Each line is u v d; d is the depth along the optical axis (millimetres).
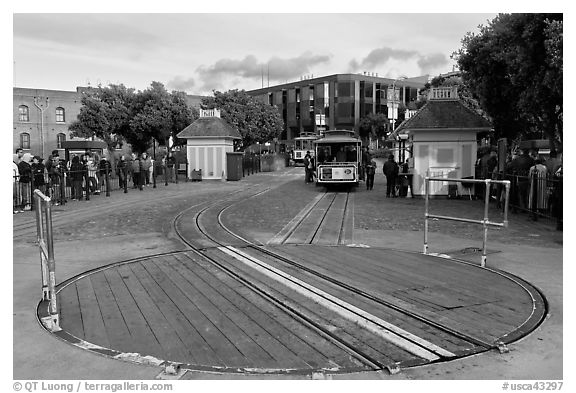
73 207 17500
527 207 15078
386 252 9859
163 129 40875
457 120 20109
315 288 7242
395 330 5625
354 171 25000
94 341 5438
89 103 40688
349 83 80375
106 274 8266
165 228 13070
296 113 87125
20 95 55094
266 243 10898
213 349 5180
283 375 4570
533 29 13766
